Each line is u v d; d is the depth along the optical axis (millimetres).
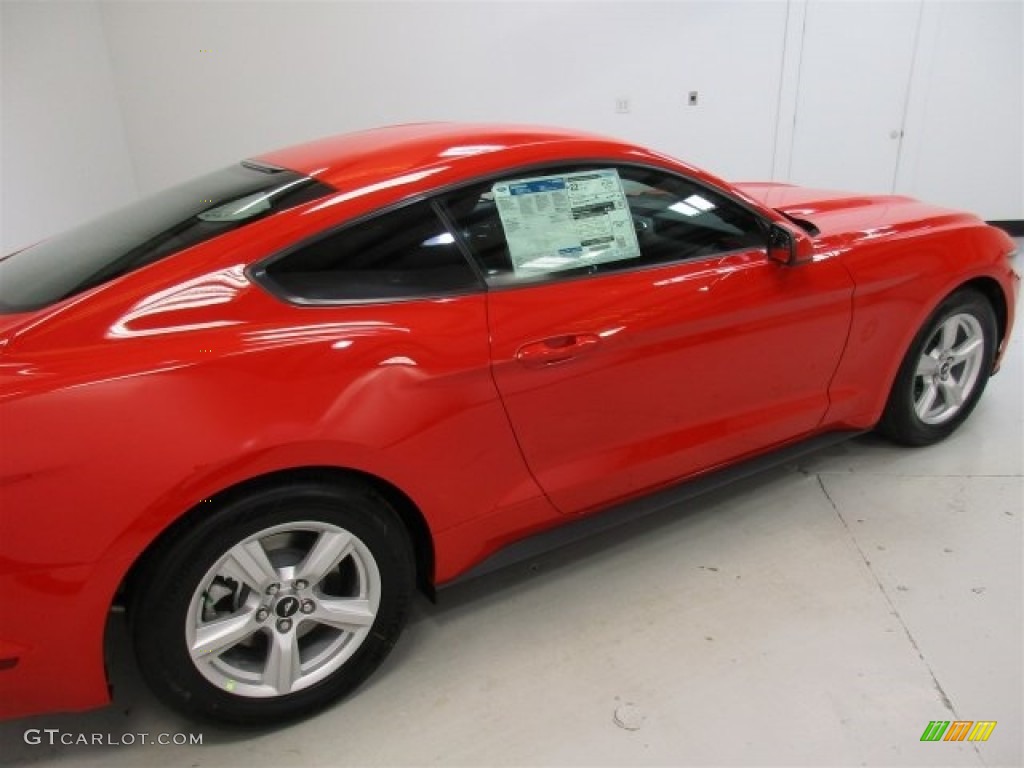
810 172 6152
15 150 3920
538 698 1841
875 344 2520
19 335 1413
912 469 2814
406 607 1841
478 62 5375
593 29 5426
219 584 1590
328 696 1788
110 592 1407
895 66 5863
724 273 2113
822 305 2312
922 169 6242
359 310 1626
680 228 2111
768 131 5961
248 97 5188
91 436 1341
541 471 1930
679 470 2223
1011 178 6332
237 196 1775
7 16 3879
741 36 5617
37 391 1332
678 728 1741
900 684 1848
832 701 1804
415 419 1649
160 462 1381
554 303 1845
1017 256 5746
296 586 1656
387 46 5223
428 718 1793
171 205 1886
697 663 1933
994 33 5828
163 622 1501
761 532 2473
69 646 1420
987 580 2213
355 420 1564
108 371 1386
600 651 1984
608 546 2432
